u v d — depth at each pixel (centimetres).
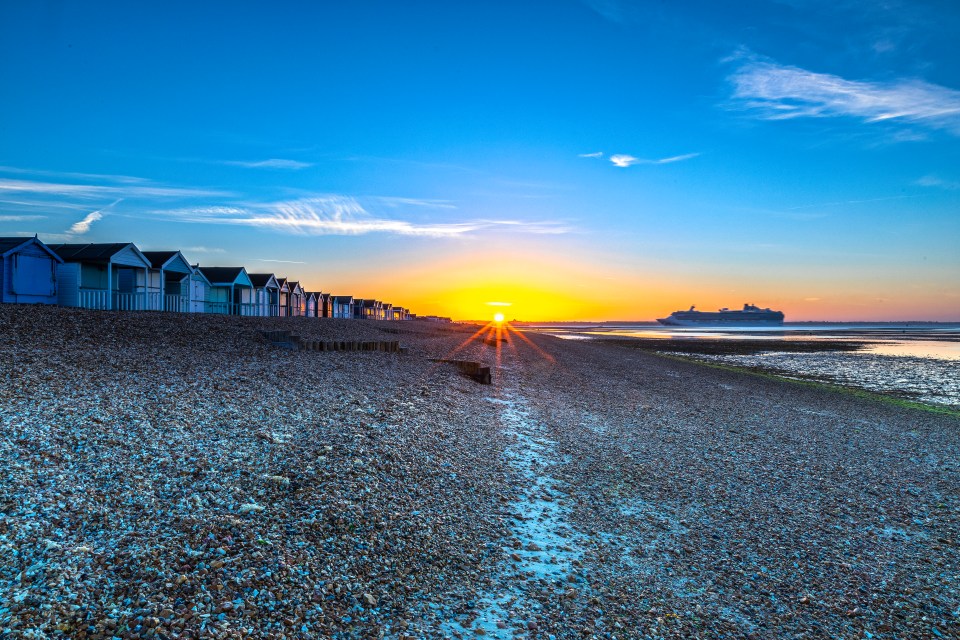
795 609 675
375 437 1090
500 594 650
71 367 1376
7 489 690
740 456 1362
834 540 895
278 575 604
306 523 723
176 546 629
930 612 691
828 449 1529
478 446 1186
